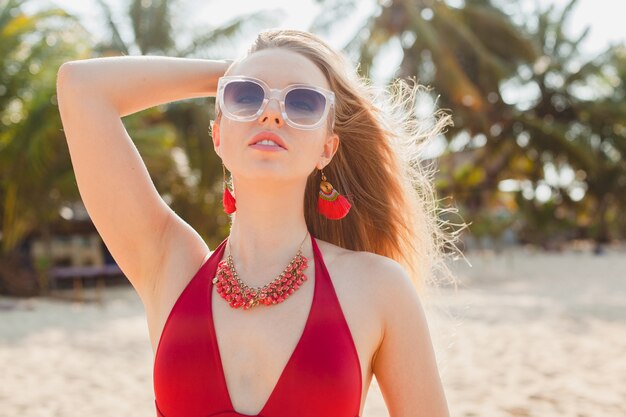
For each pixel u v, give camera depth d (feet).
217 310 4.90
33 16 48.01
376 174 5.90
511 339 25.25
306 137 4.88
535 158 105.09
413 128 6.39
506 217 83.61
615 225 129.08
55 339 26.30
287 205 5.08
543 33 110.73
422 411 4.90
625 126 104.58
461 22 85.92
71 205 52.11
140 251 5.39
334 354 4.59
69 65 5.37
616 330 27.04
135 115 47.78
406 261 6.15
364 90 5.85
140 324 30.42
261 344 4.69
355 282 4.91
